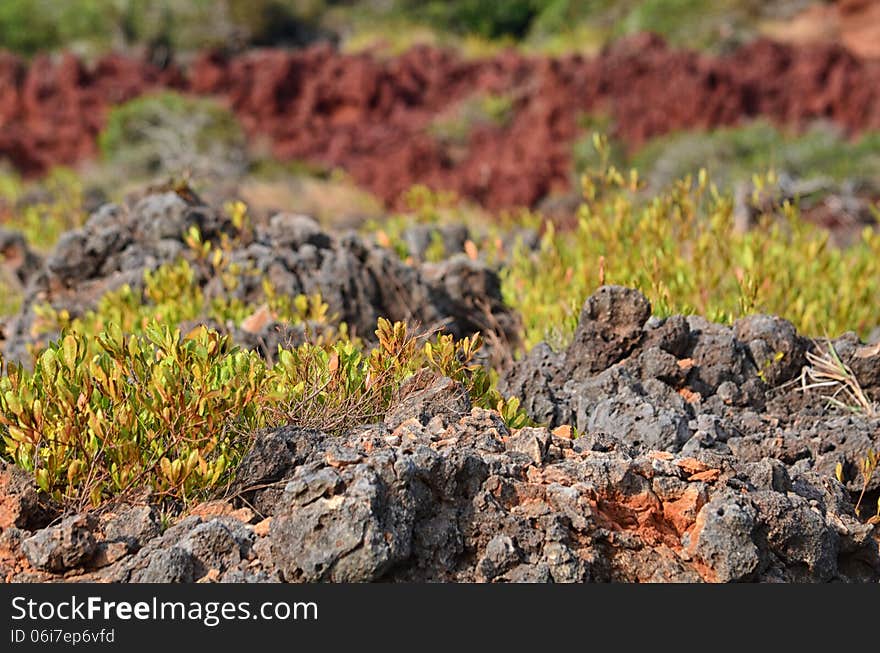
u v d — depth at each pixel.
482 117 44.81
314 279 12.27
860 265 13.51
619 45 47.91
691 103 42.56
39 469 7.17
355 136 45.56
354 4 69.44
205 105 42.09
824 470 8.26
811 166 34.25
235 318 11.55
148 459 7.39
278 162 41.97
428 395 7.83
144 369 7.86
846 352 9.57
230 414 7.57
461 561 6.40
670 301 11.00
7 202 28.67
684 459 7.22
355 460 6.43
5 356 12.38
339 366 8.16
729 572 6.52
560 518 6.51
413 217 22.59
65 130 45.44
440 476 6.49
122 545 6.65
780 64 45.72
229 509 7.01
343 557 6.03
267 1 63.28
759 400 9.24
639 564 6.56
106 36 58.91
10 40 58.28
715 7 57.91
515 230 17.67
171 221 13.12
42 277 13.12
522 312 13.02
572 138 42.03
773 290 12.47
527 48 62.69
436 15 66.81
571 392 9.11
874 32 56.38
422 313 12.70
